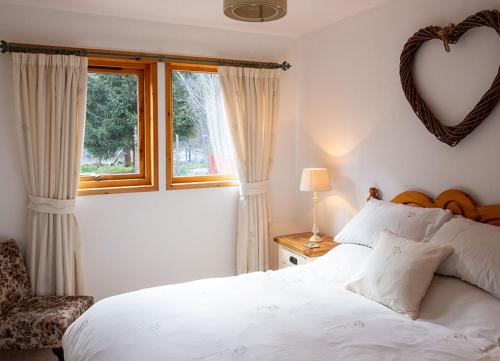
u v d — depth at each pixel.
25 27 2.88
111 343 1.67
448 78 2.41
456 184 2.39
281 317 1.86
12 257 2.77
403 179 2.78
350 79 3.23
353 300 2.07
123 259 3.31
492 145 2.18
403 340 1.64
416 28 2.62
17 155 2.94
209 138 3.67
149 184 3.44
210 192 3.62
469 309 1.79
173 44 3.35
